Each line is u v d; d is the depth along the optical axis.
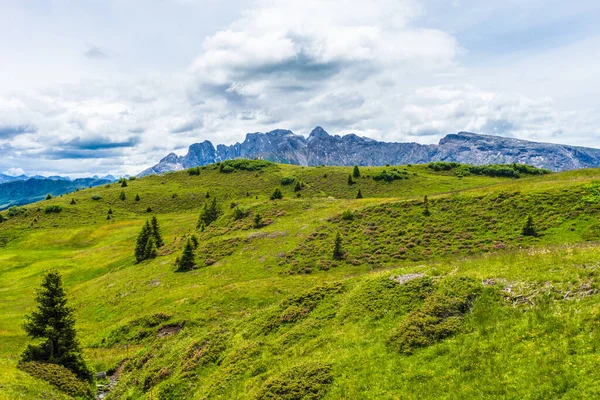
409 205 68.38
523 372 14.52
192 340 31.41
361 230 64.00
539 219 51.44
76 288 70.75
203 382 24.30
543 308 17.88
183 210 162.62
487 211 58.25
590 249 23.06
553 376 13.72
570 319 16.36
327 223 70.38
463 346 17.52
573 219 48.78
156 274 64.69
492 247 48.59
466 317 19.77
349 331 22.81
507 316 18.53
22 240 121.94
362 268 51.22
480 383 14.80
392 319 22.41
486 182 159.38
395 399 15.57
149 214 156.50
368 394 16.45
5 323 51.28
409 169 195.75
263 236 71.06
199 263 65.12
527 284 20.28
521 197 58.19
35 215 147.38
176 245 83.25
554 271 20.83
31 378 26.62
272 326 27.52
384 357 18.81
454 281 23.12
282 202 93.94
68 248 113.94
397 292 24.81
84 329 47.06
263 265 58.72
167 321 42.31
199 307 44.62
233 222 86.31
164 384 25.86
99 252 98.38
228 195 177.62
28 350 31.80
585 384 12.76
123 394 28.19
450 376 15.85
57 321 32.16
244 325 29.97
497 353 16.23
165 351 32.19
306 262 56.75
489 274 22.70
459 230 55.69
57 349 32.19
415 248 53.97
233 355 25.25
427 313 20.92
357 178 179.75
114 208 161.50
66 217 146.50
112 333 42.81
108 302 56.06
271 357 23.44
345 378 18.25
